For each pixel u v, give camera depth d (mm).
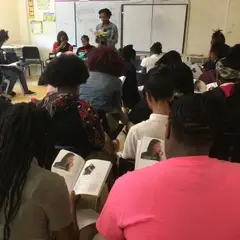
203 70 3787
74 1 7129
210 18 6172
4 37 5602
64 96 1632
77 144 1687
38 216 937
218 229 666
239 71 1879
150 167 778
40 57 7789
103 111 2240
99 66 2301
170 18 6426
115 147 2232
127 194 750
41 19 7645
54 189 938
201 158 740
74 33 7379
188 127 741
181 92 1832
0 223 938
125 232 745
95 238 1224
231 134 1428
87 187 1293
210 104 783
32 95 5805
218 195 686
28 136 939
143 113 2246
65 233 1028
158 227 692
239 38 6090
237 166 737
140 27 6719
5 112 1005
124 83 3320
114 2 6770
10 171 913
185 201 690
